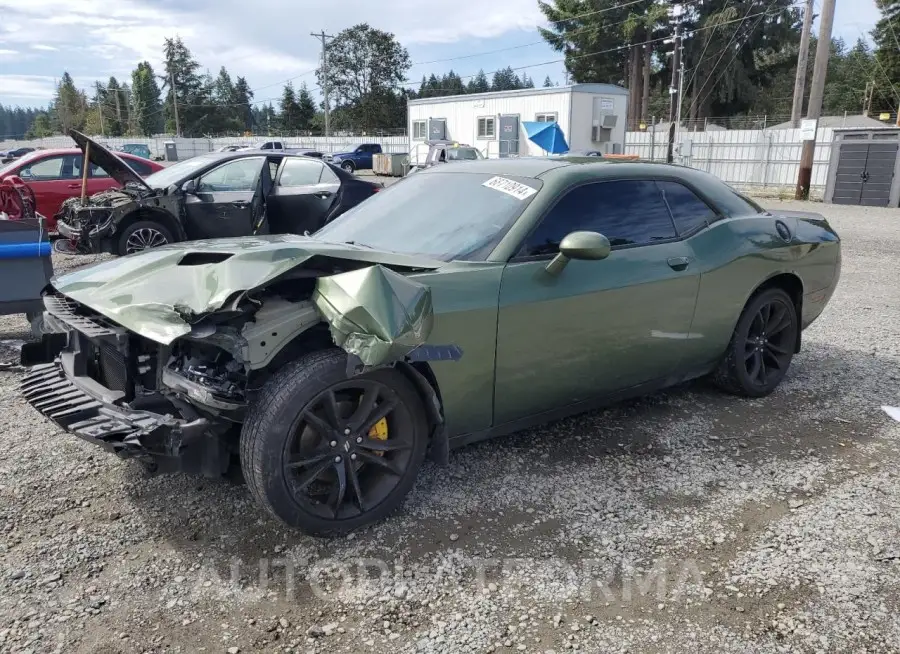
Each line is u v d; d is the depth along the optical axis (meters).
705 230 3.92
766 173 26.14
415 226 3.47
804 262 4.46
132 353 2.70
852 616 2.35
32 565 2.57
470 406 3.04
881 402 4.38
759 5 50.72
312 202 8.51
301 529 2.67
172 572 2.55
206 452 2.64
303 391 2.54
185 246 3.25
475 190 3.56
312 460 2.65
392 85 78.94
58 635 2.22
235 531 2.82
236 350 2.42
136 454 2.46
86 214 8.12
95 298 2.73
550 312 3.14
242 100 116.19
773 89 66.06
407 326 2.43
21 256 4.85
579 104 27.22
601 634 2.26
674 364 3.85
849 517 2.98
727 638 2.24
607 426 3.94
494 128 30.47
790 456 3.59
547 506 3.05
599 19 51.97
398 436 2.89
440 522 2.91
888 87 54.31
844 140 19.75
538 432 3.84
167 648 2.17
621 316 3.42
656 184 3.80
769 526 2.91
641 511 3.02
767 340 4.43
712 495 3.17
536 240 3.20
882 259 10.22
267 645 2.19
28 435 3.72
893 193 19.03
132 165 11.33
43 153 10.45
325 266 2.81
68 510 2.96
